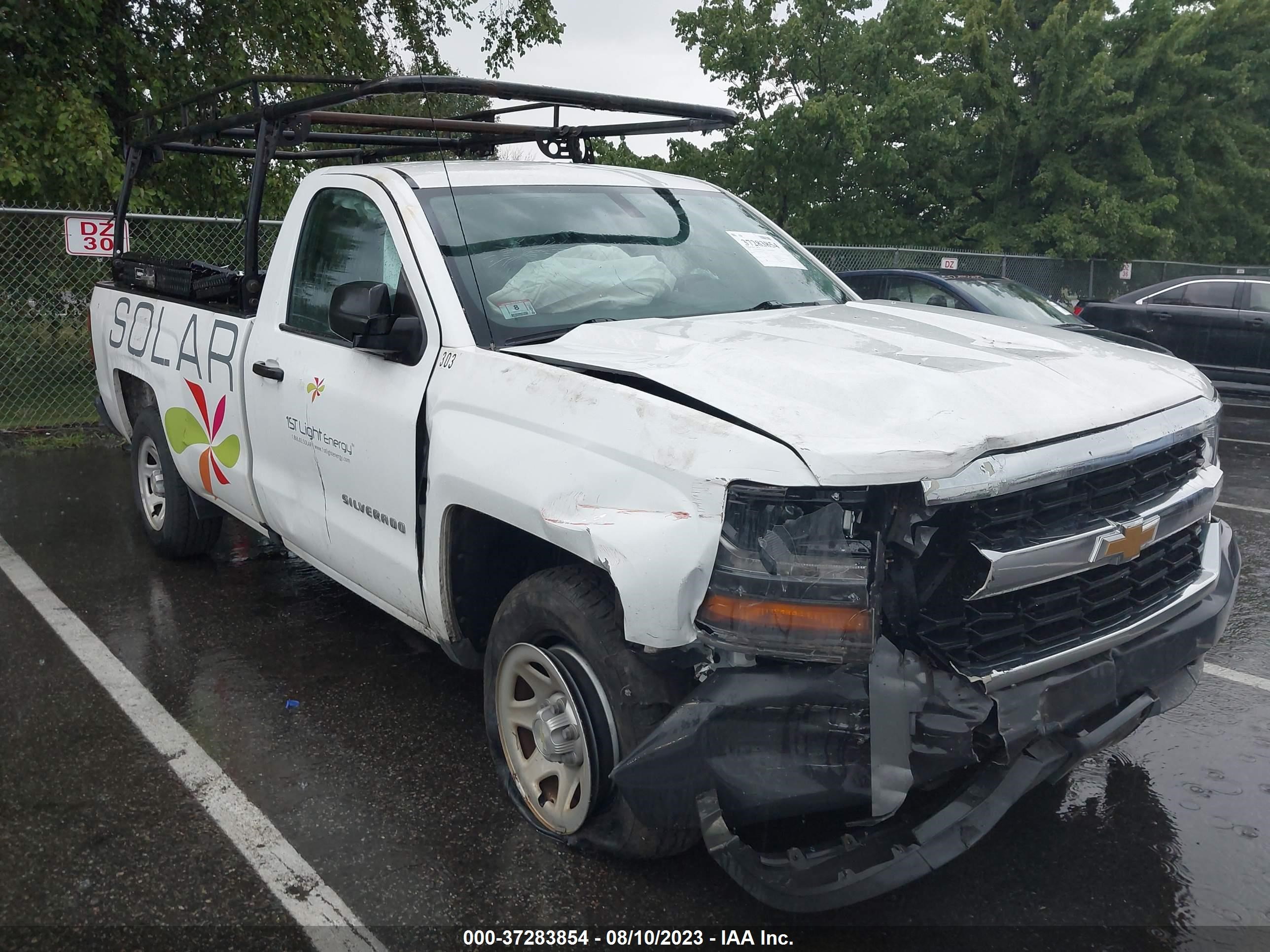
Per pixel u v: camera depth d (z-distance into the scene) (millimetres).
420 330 3299
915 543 2271
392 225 3496
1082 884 2869
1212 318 13469
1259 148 24047
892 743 2230
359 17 15547
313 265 3973
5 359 10266
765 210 21375
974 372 2645
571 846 2920
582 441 2604
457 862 2941
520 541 3236
